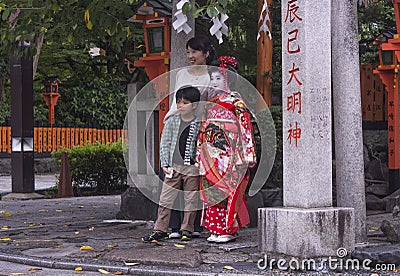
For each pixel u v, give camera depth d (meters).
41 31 10.34
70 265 6.94
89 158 16.70
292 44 6.77
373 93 13.98
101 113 29.70
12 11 9.76
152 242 8.09
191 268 6.66
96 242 8.26
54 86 27.17
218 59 8.20
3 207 13.09
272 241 6.78
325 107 6.71
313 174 6.64
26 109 15.30
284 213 6.63
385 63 12.23
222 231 7.88
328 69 6.73
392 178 12.24
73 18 9.83
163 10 9.57
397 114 12.25
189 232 8.14
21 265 7.20
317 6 6.67
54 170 27.47
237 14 12.74
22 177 15.20
